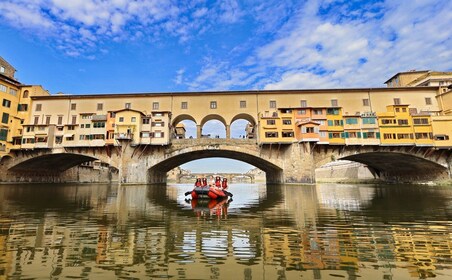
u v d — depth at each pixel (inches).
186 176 4414.4
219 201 831.7
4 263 252.8
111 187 1627.7
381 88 1973.4
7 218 491.5
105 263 256.2
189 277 223.3
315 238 347.6
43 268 241.9
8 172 1950.1
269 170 2226.9
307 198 904.3
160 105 2023.9
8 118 1957.4
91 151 1903.3
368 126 1834.4
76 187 1596.9
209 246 311.9
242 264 253.8
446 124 1814.7
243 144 1841.8
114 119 1884.8
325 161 1831.9
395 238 346.9
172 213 562.3
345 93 1995.6
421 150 1829.5
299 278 220.5
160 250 296.2
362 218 494.0
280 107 1958.7
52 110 2055.9
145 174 1827.0
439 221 461.7
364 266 249.0
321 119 1836.9
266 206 685.9
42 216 515.2
